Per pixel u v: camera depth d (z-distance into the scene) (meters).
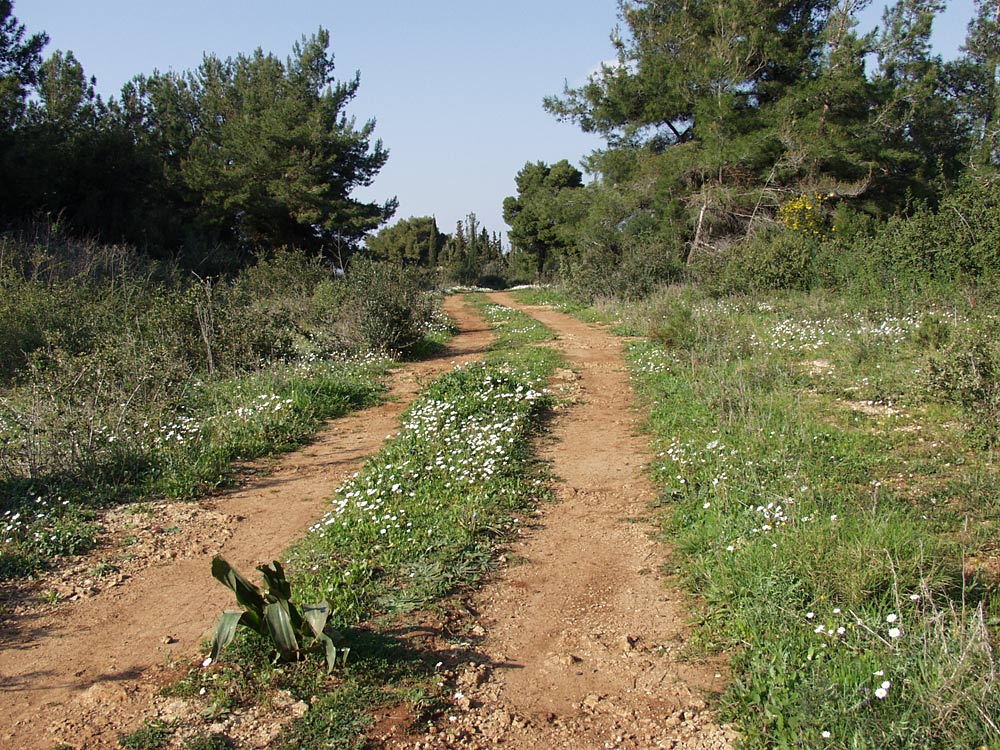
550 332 17.91
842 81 24.19
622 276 23.88
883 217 26.14
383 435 9.25
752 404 8.55
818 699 3.44
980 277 13.86
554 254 48.62
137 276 20.17
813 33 26.91
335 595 4.82
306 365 12.88
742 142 24.47
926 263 14.88
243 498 7.22
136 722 3.80
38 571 5.62
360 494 6.46
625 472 7.37
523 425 8.87
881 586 4.25
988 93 33.78
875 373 9.59
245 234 35.59
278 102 36.19
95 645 4.61
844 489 5.97
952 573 4.45
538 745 3.57
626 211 27.80
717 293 19.25
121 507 6.93
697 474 6.75
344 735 3.62
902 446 7.09
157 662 4.36
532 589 5.12
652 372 11.55
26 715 3.93
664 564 5.36
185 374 11.70
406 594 4.93
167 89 39.19
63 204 26.05
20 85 24.03
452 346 17.09
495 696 3.96
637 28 28.27
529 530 6.09
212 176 32.12
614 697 3.92
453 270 56.06
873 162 25.52
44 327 13.45
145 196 29.34
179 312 13.30
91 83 31.08
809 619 4.18
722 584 4.71
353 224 36.22
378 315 15.12
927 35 30.36
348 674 4.07
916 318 12.41
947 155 31.84
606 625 4.63
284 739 3.61
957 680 3.26
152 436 8.48
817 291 16.83
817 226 22.84
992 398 7.18
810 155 24.31
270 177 34.72
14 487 7.06
